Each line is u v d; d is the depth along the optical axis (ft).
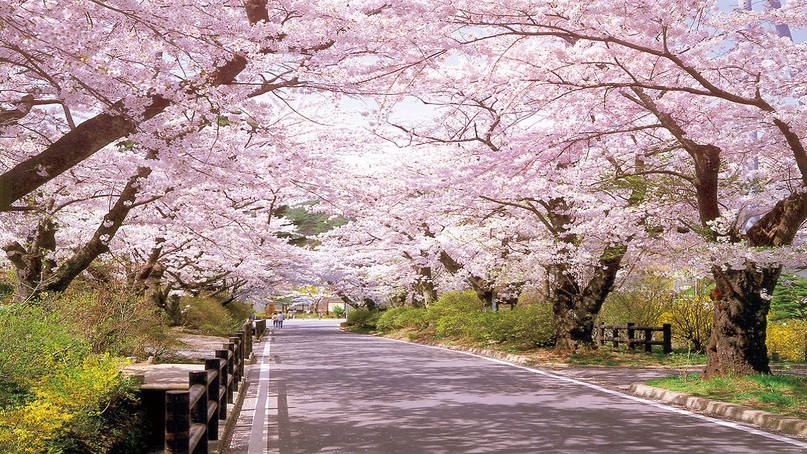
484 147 60.03
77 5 27.04
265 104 34.17
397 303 163.63
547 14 34.65
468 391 43.14
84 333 41.65
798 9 36.04
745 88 38.99
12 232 45.70
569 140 43.24
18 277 47.80
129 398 31.48
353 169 59.72
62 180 44.24
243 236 66.59
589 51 38.55
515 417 32.89
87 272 60.70
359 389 44.21
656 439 27.27
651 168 54.90
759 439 27.32
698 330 71.82
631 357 67.46
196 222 54.60
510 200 66.18
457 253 83.56
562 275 70.33
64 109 37.73
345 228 106.73
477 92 43.68
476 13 35.01
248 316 168.04
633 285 78.13
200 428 20.27
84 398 23.18
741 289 42.52
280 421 31.91
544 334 74.79
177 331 98.37
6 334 24.18
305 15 35.12
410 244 98.02
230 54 29.60
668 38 35.91
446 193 52.54
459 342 94.07
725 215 40.22
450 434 28.48
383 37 35.86
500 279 75.15
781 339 69.26
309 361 67.36
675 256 46.65
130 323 50.52
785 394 36.37
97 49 25.91
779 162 46.19
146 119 29.73
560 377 51.98
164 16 26.43
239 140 48.75
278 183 50.55
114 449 27.50
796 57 36.11
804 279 76.54
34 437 18.74
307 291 261.44
